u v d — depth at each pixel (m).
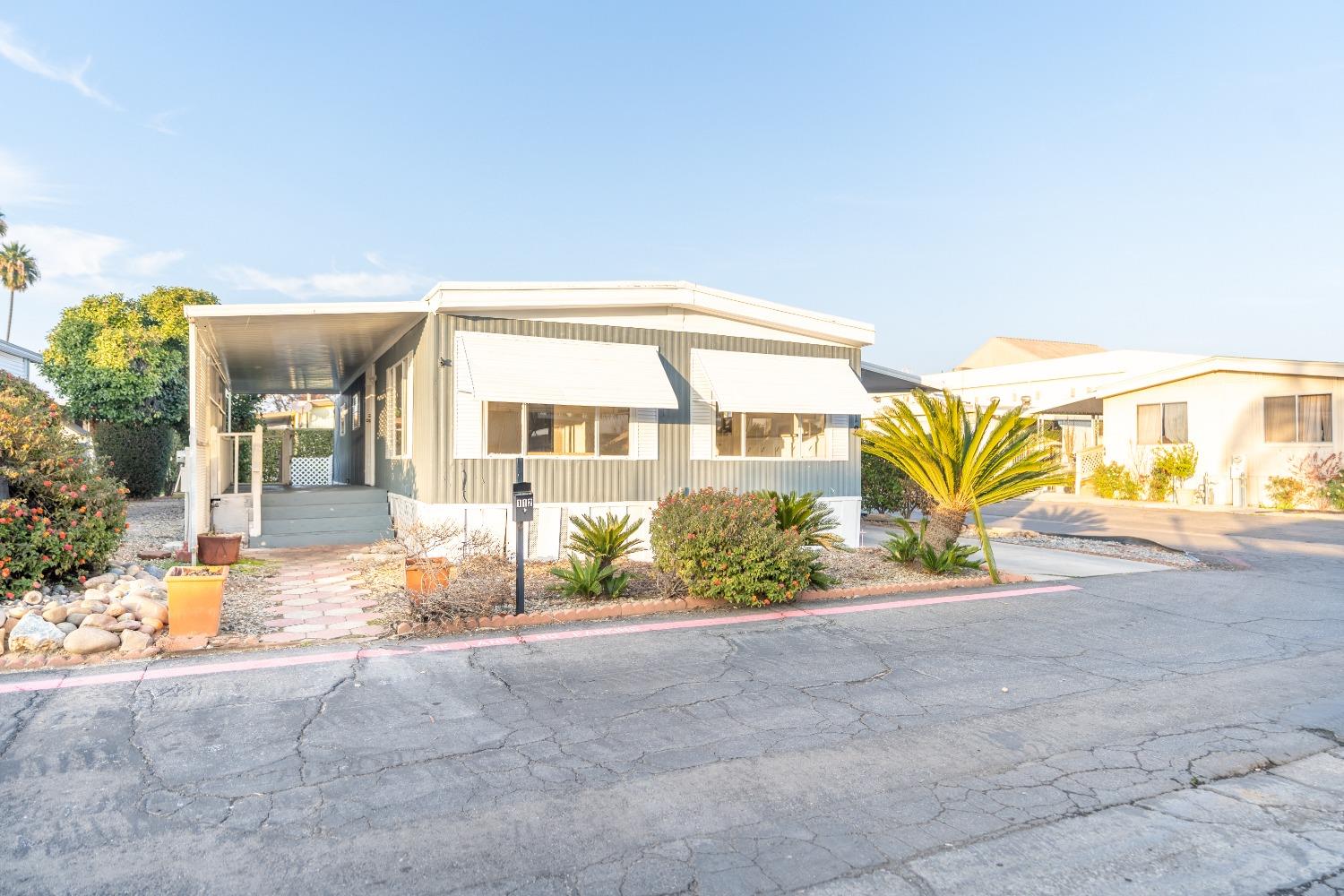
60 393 20.94
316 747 4.77
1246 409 22.92
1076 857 3.67
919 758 4.78
